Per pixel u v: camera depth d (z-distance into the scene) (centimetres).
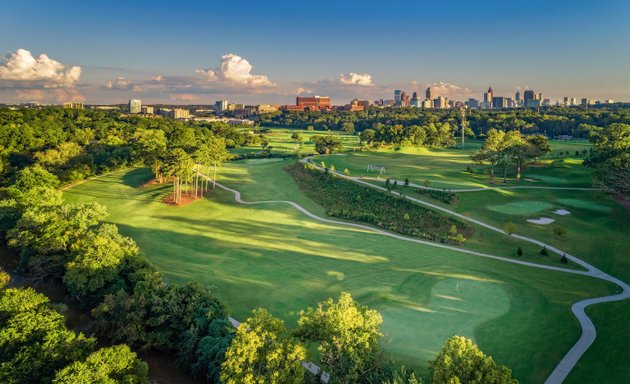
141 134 14412
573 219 8312
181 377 3888
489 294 5000
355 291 5162
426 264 6103
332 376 2988
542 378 3366
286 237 7444
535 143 12650
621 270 6100
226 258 6412
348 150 17925
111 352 3159
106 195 10281
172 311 4225
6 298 3653
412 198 9362
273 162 14712
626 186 8188
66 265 5003
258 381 2830
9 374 2983
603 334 4034
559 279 5662
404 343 3862
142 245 7038
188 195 10331
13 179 10081
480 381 2419
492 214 8600
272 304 4934
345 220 8625
